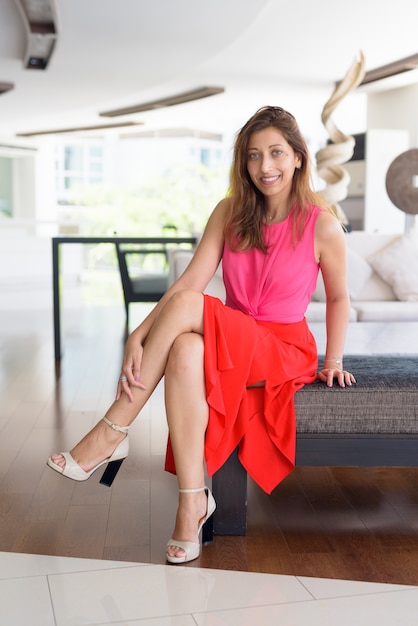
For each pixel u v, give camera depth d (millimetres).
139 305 8570
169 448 2229
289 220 2291
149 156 18000
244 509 2250
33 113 12789
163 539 2211
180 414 2055
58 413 3734
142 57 8398
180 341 2055
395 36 7883
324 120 6207
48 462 2137
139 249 6527
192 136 17703
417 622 1750
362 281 5367
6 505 2480
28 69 9008
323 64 9133
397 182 5898
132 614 1774
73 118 13812
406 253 5414
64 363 5094
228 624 1731
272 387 2178
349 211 10047
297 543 2201
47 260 10305
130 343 2145
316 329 4301
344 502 2559
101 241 5465
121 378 2135
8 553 2115
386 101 10633
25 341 6035
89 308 8258
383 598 1862
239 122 15969
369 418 2250
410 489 2697
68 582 1939
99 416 3674
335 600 1850
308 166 2297
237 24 6973
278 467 2203
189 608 1805
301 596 1869
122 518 2371
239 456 2172
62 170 18000
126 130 15484
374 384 2275
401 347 3748
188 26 7082
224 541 2213
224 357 2047
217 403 2055
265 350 2160
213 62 9047
